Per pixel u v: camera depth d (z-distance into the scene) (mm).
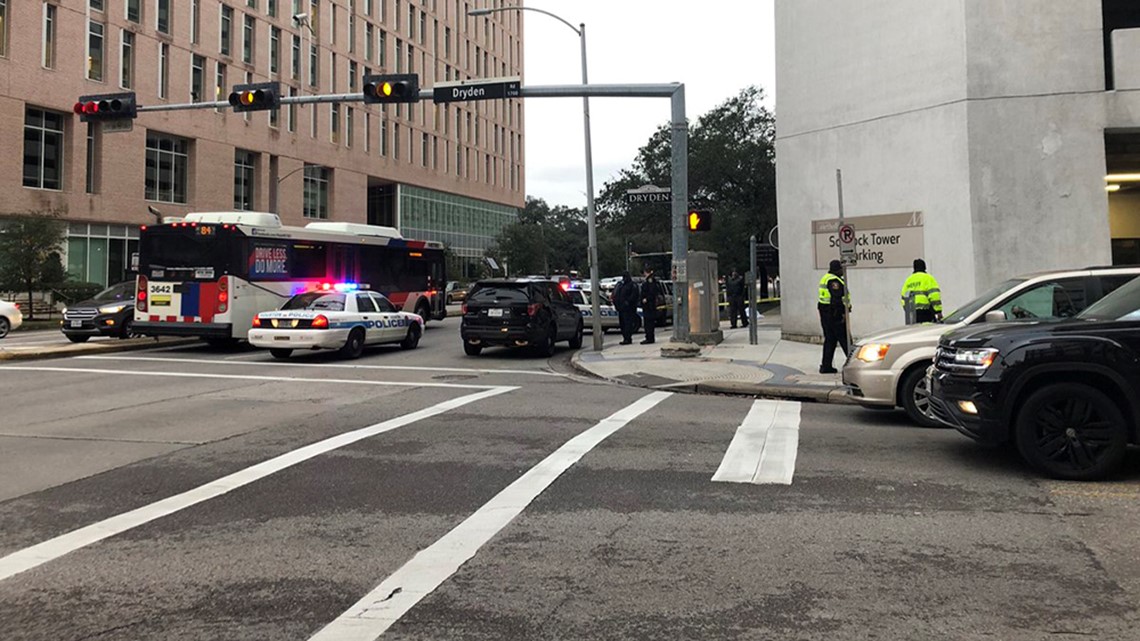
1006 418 6234
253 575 4305
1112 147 14922
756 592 4020
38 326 28625
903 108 14859
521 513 5418
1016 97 13680
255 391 11500
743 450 7371
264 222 18484
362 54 58562
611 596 3986
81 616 3783
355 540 4879
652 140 48125
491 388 11898
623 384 12461
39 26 36000
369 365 15352
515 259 69562
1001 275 13641
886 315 15266
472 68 75188
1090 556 4461
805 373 12516
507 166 83500
